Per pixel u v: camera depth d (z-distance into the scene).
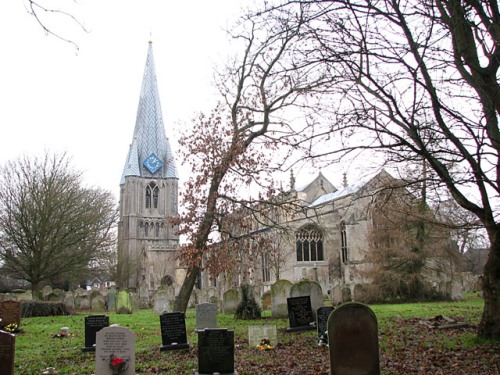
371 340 9.38
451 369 10.09
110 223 46.22
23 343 15.78
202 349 10.20
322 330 13.91
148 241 89.94
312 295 20.52
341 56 10.02
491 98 9.54
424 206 15.73
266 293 28.17
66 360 12.83
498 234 12.08
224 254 21.97
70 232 37.69
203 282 66.25
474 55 10.08
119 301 29.92
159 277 74.38
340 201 48.03
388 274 31.58
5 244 37.44
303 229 48.06
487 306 12.80
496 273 12.64
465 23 9.25
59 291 40.19
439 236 31.45
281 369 10.77
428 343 13.10
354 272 39.88
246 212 22.69
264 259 45.16
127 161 95.31
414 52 9.20
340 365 9.35
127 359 10.30
